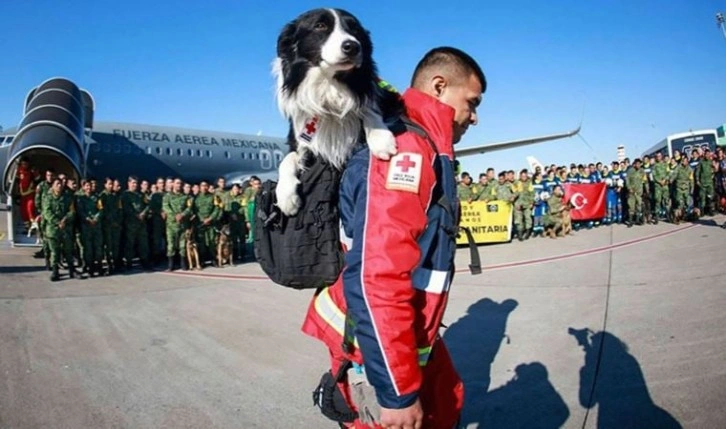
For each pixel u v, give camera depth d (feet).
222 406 10.77
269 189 4.99
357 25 5.19
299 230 4.72
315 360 13.46
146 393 11.50
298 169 4.86
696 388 10.25
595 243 33.37
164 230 32.91
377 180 4.34
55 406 10.83
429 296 4.54
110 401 11.08
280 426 9.84
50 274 29.32
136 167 57.06
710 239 29.89
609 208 44.91
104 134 55.36
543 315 16.44
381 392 4.03
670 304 16.40
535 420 9.57
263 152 72.13
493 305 18.24
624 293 18.42
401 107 5.12
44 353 14.32
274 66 5.46
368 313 4.01
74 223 28.07
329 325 5.32
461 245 36.65
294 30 5.15
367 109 4.84
